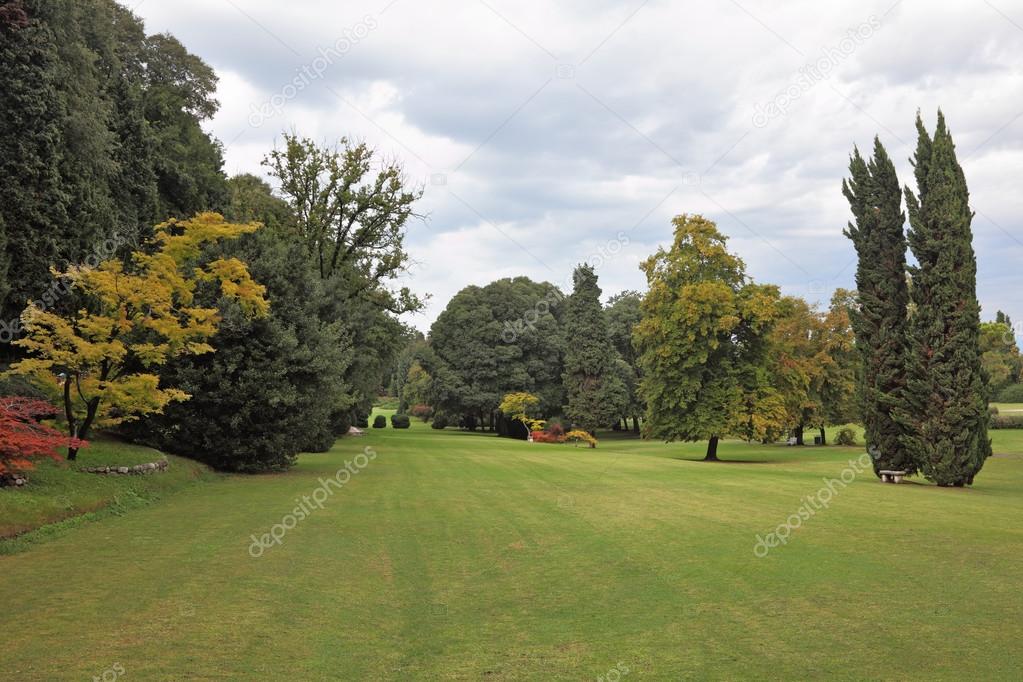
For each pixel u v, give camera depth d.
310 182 38.56
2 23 20.34
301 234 38.50
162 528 12.95
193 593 8.86
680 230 41.72
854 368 51.34
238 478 21.44
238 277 20.14
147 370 21.41
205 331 18.72
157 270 18.59
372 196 39.09
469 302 70.56
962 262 23.33
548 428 59.50
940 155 23.41
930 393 23.58
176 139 33.34
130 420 20.59
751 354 41.66
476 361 67.81
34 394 18.05
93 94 23.30
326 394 25.00
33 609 8.07
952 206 23.14
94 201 23.14
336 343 28.61
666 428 41.53
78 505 14.02
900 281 24.91
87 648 6.86
